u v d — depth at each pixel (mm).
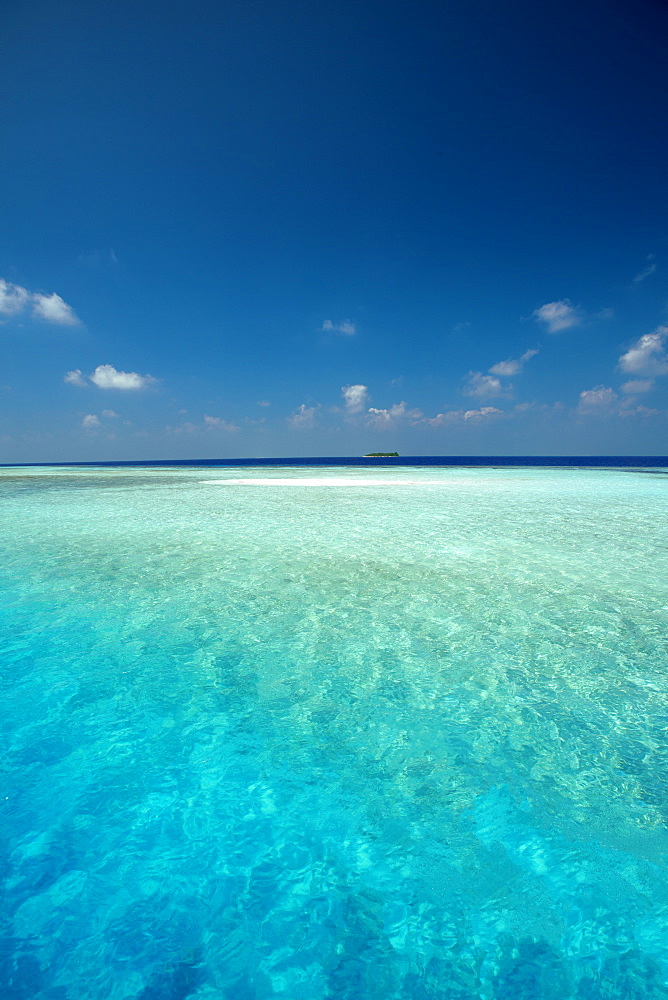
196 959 1858
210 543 8945
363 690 3791
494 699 3654
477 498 16922
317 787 2770
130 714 3473
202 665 4195
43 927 1979
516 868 2238
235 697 3699
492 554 8031
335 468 53031
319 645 4590
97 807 2615
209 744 3148
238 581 6555
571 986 1754
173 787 2771
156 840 2408
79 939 1933
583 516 12305
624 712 3471
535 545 8719
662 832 2430
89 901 2092
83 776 2850
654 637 4746
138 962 1846
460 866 2254
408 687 3834
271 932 1968
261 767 2938
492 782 2787
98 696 3703
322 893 2127
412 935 1945
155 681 3924
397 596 5949
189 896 2113
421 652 4441
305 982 1775
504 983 1768
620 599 5828
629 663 4211
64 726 3330
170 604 5676
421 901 2090
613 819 2514
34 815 2557
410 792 2723
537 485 23234
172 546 8703
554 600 5793
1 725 3334
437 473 37375
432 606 5617
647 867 2236
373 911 2045
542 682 3898
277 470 46562
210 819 2541
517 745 3115
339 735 3238
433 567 7238
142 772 2891
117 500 16453
